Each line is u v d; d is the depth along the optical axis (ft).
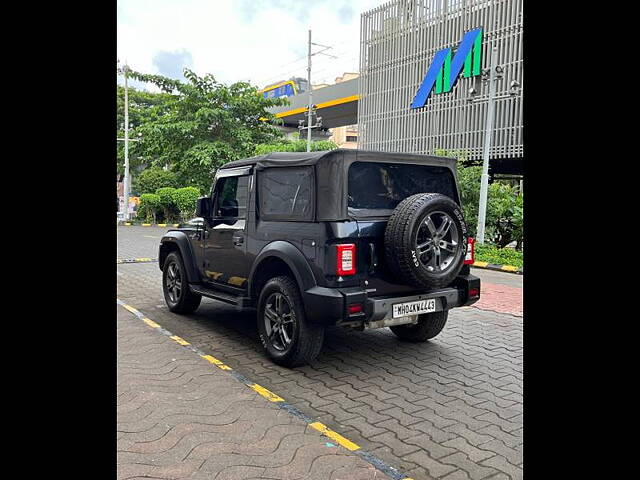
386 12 81.61
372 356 16.12
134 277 30.48
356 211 14.01
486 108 62.23
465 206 49.70
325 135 180.55
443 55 68.39
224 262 17.76
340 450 9.86
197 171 87.81
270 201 15.40
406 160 14.94
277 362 14.93
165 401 11.94
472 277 15.75
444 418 11.55
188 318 20.62
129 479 8.62
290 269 14.88
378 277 13.94
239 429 10.60
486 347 17.30
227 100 89.40
